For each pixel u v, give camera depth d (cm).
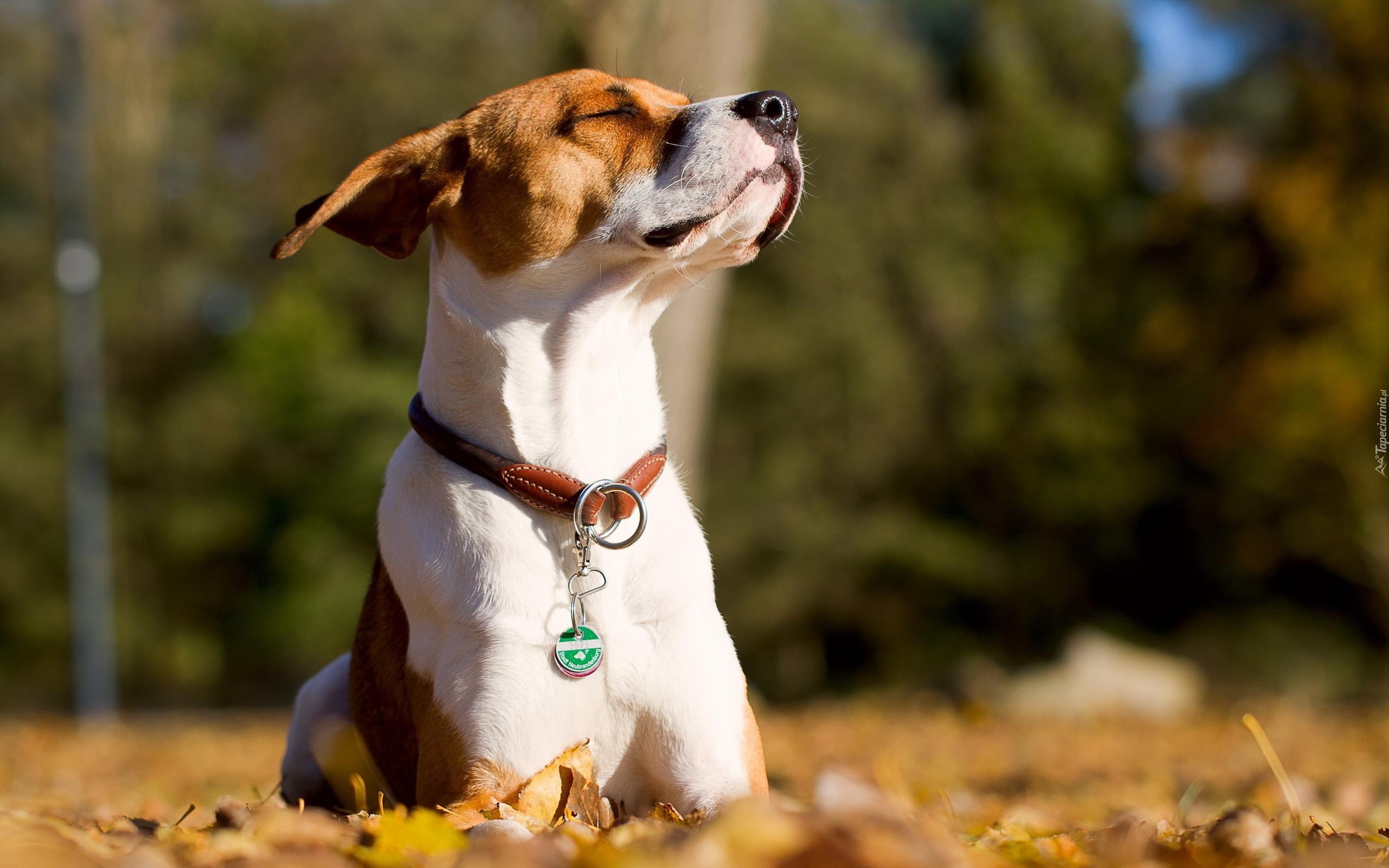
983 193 2897
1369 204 2047
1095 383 2719
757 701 1897
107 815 457
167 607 2875
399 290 2630
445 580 339
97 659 2161
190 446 2795
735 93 908
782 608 2723
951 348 2775
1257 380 2153
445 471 352
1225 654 2470
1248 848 284
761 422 2745
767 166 363
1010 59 2911
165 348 2906
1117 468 2667
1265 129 2516
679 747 342
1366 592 2391
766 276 2697
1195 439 2312
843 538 2734
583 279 354
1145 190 2917
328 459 2719
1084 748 1067
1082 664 1739
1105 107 2962
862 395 2684
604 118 364
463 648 334
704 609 354
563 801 318
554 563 341
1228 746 1027
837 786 335
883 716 1593
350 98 2673
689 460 959
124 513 2811
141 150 2870
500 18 2475
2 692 2964
